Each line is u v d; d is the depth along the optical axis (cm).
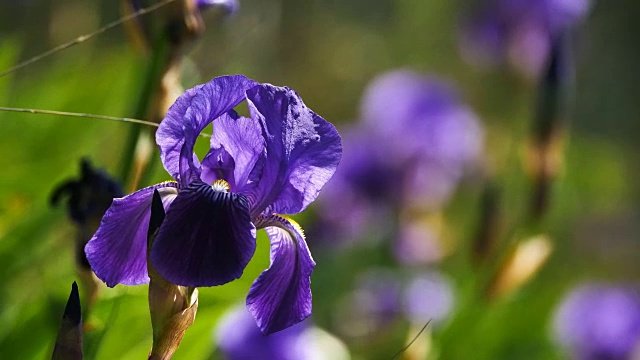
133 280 98
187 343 124
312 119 99
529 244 141
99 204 108
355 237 228
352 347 205
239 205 97
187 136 98
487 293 143
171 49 114
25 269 132
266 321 98
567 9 196
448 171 241
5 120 146
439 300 206
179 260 95
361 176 229
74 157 144
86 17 182
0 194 134
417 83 245
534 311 192
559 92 140
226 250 96
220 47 182
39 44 213
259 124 99
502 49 203
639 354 194
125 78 155
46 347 123
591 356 196
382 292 206
